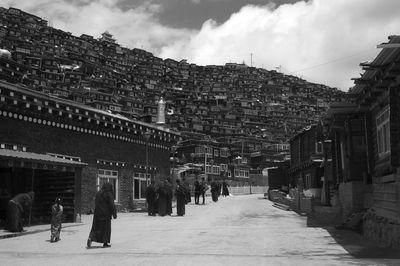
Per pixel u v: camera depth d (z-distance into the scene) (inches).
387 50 427.8
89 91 4483.3
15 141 887.7
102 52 6461.6
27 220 831.7
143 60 7160.4
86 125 1104.8
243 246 502.3
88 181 1105.4
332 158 908.0
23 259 425.1
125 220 882.1
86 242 552.1
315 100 7578.7
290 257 418.6
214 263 386.3
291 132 5561.0
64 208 863.1
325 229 673.0
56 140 1005.2
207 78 7608.3
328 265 368.5
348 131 700.7
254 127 5659.5
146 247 498.9
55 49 5447.8
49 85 4308.6
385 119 571.2
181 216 976.9
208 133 4977.9
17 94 874.1
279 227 716.7
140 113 4547.2
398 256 413.1
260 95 7150.6
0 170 856.9
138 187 1327.5
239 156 3651.6
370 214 579.5
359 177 684.1
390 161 519.5
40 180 894.4
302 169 1617.9
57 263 396.8
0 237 606.9
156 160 1432.1
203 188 1419.8
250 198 1926.7
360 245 500.7
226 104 6304.1
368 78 538.0
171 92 6309.1
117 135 1232.8
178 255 437.1
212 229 695.7
